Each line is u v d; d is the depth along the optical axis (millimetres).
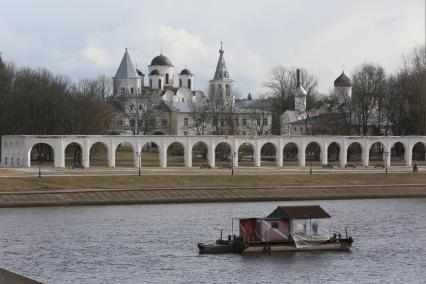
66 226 168375
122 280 125250
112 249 146250
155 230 165125
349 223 178500
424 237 162500
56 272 129000
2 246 146625
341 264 138375
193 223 174375
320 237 150125
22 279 85062
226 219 180375
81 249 145625
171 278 127062
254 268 134500
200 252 144375
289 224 148875
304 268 135125
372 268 135875
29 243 149750
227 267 134875
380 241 158000
